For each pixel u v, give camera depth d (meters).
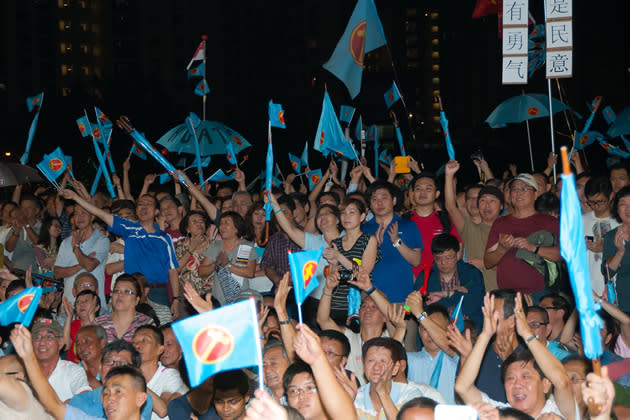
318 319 6.97
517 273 7.61
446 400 6.18
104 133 13.00
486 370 6.05
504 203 8.71
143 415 5.75
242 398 5.55
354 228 7.64
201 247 9.09
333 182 12.77
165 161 10.02
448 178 8.70
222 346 3.14
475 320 7.25
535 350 4.75
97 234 9.36
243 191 10.43
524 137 35.81
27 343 4.66
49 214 12.82
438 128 84.19
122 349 6.15
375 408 5.50
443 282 7.59
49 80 82.31
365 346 5.50
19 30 80.62
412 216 8.59
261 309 6.58
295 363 5.07
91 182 23.55
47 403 4.85
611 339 6.65
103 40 85.50
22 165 13.98
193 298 5.59
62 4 82.88
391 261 7.79
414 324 7.17
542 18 20.98
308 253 3.98
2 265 9.79
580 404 5.04
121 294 7.60
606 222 7.81
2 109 79.88
